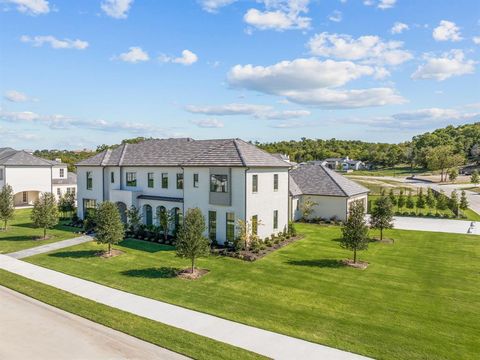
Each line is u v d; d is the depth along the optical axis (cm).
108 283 1847
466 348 1180
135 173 3306
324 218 3709
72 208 4016
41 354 1152
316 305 1551
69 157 9781
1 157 5253
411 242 2781
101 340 1243
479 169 10350
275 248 2569
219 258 2320
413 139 17400
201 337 1252
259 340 1234
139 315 1444
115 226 2395
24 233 3186
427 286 1789
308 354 1141
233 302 1584
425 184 7844
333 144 17738
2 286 1822
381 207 2830
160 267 2128
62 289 1761
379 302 1583
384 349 1173
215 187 2638
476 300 1605
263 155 2870
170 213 2978
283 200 3000
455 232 3189
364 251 2492
